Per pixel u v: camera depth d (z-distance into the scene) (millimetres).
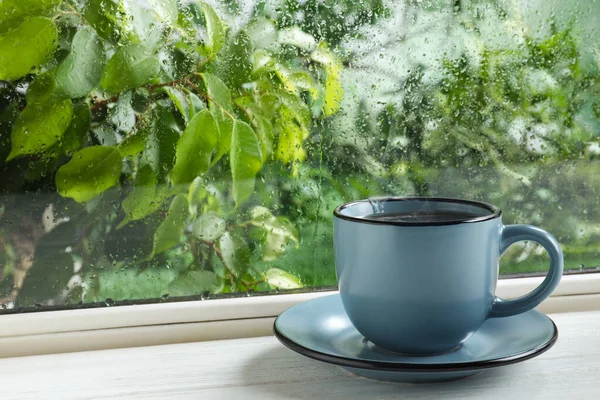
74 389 494
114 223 647
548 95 706
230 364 534
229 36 647
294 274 686
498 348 494
